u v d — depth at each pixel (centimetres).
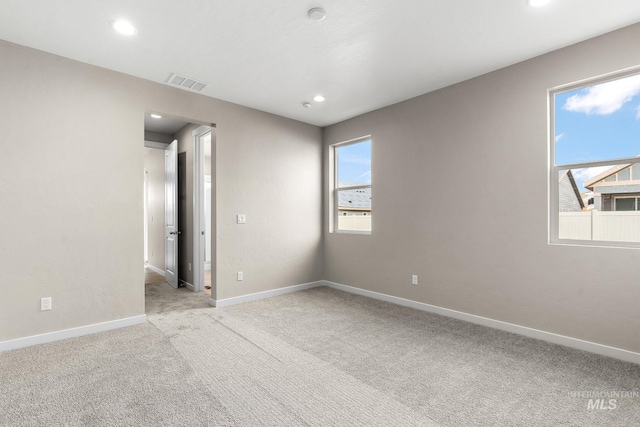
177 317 346
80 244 291
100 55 283
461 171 339
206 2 213
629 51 240
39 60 272
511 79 302
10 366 231
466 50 277
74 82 289
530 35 254
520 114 296
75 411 180
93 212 298
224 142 392
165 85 345
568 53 269
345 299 422
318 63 300
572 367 233
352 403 190
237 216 405
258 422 172
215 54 282
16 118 261
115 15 226
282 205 453
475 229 329
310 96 380
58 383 209
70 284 286
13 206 260
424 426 170
